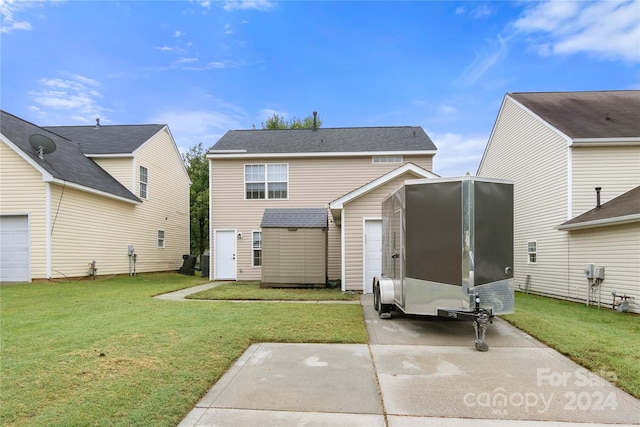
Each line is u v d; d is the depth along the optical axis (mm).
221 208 15234
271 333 5355
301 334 5340
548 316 7008
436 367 4109
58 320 6113
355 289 10570
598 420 2914
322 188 15133
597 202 9773
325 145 15719
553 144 10898
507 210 5367
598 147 10125
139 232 16234
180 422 2836
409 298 5609
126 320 6121
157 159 17953
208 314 6676
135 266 15859
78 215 12344
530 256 12312
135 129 18141
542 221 11516
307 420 2885
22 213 11055
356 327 5785
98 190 12883
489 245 5223
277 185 15219
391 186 10703
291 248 11727
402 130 17172
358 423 2844
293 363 4211
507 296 5262
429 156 14977
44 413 2828
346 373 3908
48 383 3406
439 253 5363
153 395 3197
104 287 10914
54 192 11328
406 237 5715
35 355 4199
